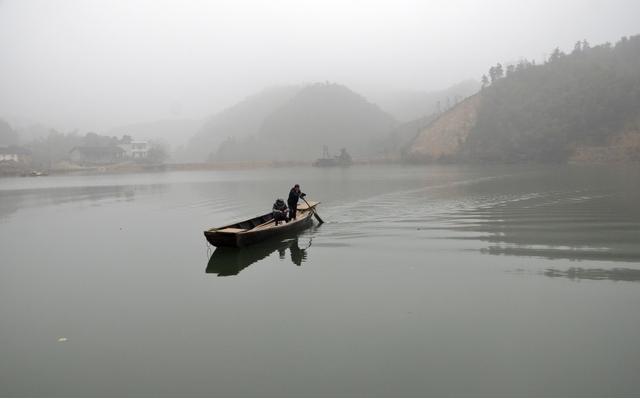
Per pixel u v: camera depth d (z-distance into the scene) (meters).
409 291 9.55
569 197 24.70
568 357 6.56
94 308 9.38
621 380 5.95
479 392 5.78
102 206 29.12
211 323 8.26
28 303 9.84
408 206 23.06
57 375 6.61
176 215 23.38
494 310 8.36
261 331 7.80
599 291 9.21
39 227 21.05
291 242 14.92
